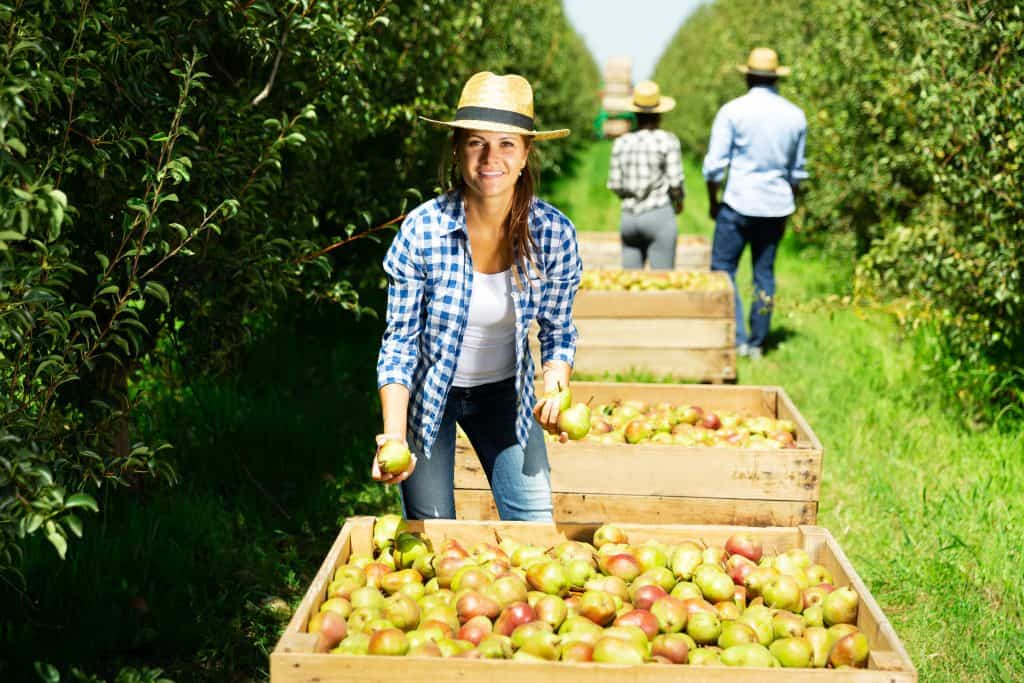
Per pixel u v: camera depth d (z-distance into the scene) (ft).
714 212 26.16
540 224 9.95
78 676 10.34
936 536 15.07
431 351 10.09
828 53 33.37
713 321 22.41
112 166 11.60
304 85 13.87
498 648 8.03
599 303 22.49
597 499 13.30
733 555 9.89
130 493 14.84
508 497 11.03
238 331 14.64
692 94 81.35
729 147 25.13
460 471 13.78
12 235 7.74
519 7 34.22
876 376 22.52
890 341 25.03
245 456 17.42
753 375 23.76
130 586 12.52
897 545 15.06
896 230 20.57
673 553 9.75
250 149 13.33
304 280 16.06
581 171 80.18
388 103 20.34
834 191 32.37
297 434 18.34
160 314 14.17
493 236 9.84
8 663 10.88
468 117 9.07
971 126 17.80
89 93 11.14
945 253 19.29
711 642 8.69
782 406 15.67
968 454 17.93
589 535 10.28
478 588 9.07
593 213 55.11
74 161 10.73
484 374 10.57
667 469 13.15
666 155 26.76
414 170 22.29
